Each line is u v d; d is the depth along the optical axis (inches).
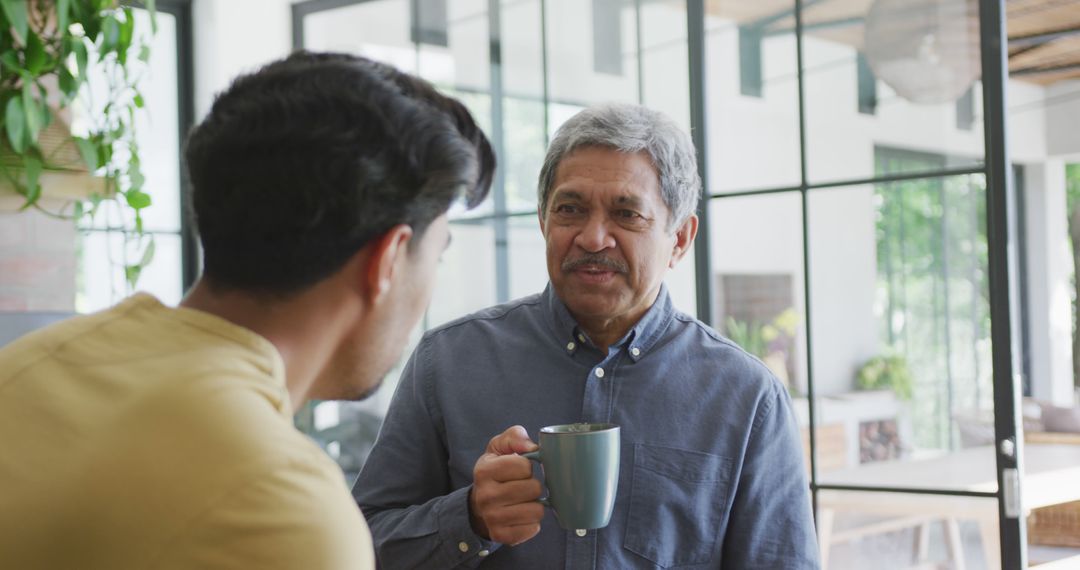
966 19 107.0
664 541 52.5
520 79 148.0
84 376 26.7
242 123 27.1
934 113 109.3
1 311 78.3
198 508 23.6
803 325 123.7
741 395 54.7
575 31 144.3
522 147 148.0
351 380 30.7
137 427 24.8
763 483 54.0
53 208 72.8
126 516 23.9
